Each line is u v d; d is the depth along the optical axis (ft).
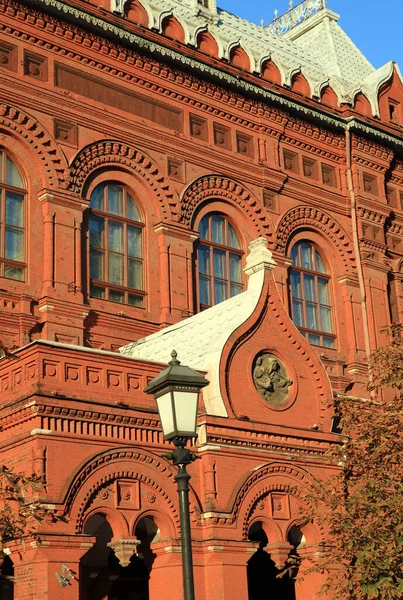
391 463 88.84
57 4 109.70
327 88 141.59
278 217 130.52
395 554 79.30
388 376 95.04
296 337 97.09
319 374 97.60
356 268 138.00
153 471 83.35
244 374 91.71
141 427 84.02
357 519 84.02
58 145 108.58
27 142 106.52
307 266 134.62
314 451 94.07
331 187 139.13
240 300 96.78
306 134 137.08
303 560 92.07
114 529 80.23
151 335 104.68
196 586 82.74
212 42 127.54
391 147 146.61
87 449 79.87
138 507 81.66
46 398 78.28
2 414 81.00
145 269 114.93
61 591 74.28
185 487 57.77
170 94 121.70
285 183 132.57
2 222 103.45
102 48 115.03
